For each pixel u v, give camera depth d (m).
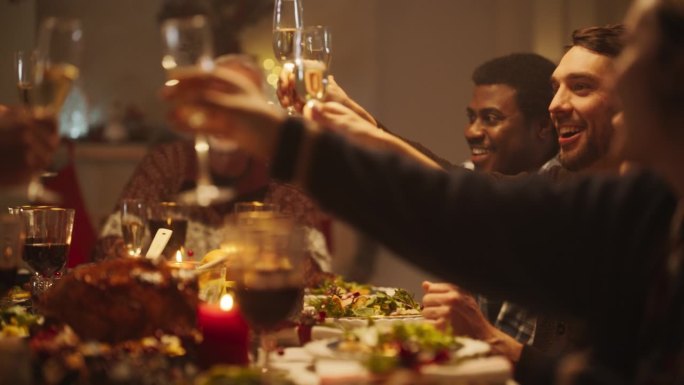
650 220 1.40
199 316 1.60
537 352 1.91
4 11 5.47
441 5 6.48
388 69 6.56
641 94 1.27
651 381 1.25
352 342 1.60
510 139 3.82
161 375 1.36
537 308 1.50
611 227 1.43
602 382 1.35
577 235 1.45
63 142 4.80
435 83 6.52
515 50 6.16
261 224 1.54
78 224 4.62
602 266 1.43
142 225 2.44
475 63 6.46
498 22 6.31
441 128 6.54
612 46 2.54
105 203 6.22
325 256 3.79
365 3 6.53
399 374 1.40
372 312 2.09
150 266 1.72
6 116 1.60
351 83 6.61
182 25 1.55
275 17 2.41
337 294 2.29
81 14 6.36
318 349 1.58
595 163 2.61
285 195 3.91
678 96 1.25
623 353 1.38
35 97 1.66
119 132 1.91
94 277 1.67
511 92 3.81
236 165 3.95
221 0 6.35
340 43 6.59
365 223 1.47
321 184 1.45
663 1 1.27
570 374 1.38
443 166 2.61
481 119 3.86
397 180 1.46
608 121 2.57
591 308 1.45
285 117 1.46
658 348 1.27
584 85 2.57
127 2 6.32
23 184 1.61
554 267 1.45
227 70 1.59
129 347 1.53
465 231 1.45
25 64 1.98
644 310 1.38
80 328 1.65
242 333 1.56
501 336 1.97
